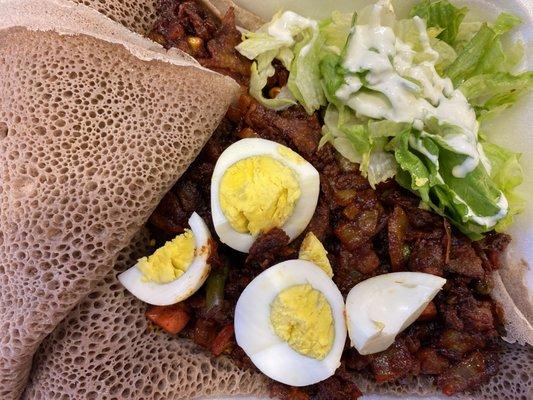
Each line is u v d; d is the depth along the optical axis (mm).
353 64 180
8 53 158
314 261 172
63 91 152
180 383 169
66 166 149
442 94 187
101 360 162
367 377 186
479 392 191
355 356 180
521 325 192
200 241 165
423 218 187
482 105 199
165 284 165
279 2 201
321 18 204
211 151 177
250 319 164
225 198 162
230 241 167
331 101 187
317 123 189
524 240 198
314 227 178
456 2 196
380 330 164
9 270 150
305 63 186
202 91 161
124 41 163
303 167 169
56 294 148
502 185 195
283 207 165
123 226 152
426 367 189
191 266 165
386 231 186
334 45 195
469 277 188
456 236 191
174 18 193
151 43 177
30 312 148
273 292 162
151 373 167
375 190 187
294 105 192
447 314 187
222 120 181
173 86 158
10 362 152
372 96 182
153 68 158
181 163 158
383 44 181
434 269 182
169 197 174
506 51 195
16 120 153
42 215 146
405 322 171
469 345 188
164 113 156
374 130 180
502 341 200
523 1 187
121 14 190
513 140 200
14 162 150
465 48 194
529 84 189
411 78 182
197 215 167
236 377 174
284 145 181
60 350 160
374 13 184
